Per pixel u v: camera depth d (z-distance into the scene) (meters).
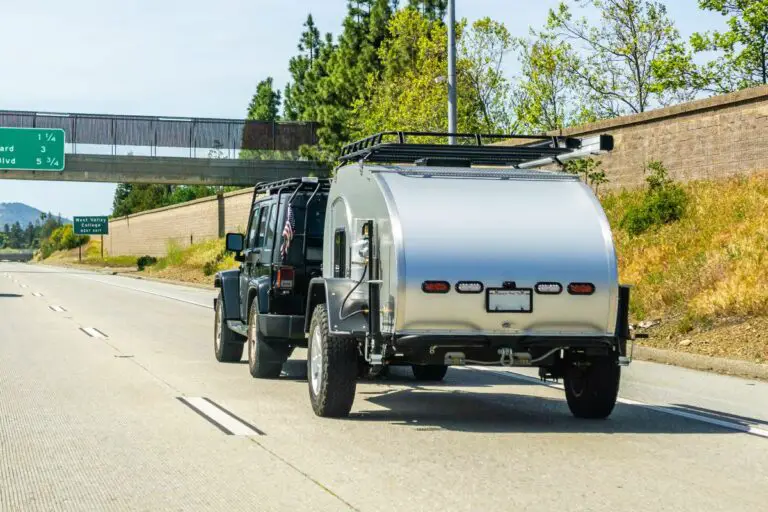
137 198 118.50
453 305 8.85
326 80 56.47
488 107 42.78
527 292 8.98
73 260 130.00
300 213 12.30
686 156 23.72
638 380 13.02
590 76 41.44
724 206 21.16
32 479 7.05
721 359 13.98
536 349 9.24
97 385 12.12
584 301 9.07
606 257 9.14
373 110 42.44
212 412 10.05
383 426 9.30
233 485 6.86
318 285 9.88
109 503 6.37
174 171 63.47
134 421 9.48
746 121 21.91
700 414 10.15
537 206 9.34
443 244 8.91
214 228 71.44
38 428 9.09
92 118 63.16
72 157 63.00
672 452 8.07
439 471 7.29
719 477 7.11
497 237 9.02
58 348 16.88
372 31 53.59
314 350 10.02
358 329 9.38
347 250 10.21
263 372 12.82
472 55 41.81
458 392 11.96
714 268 18.08
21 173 63.53
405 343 8.86
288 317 12.12
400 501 6.38
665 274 19.36
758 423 9.57
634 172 25.47
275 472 7.27
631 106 41.16
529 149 10.22
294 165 63.38
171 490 6.71
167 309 28.72
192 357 15.53
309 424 9.38
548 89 41.91
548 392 12.00
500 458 7.79
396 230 8.91
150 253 93.50
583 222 9.28
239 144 64.25
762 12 35.62
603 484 6.87
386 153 10.42
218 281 15.16
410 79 40.97
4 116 63.06
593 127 27.03
